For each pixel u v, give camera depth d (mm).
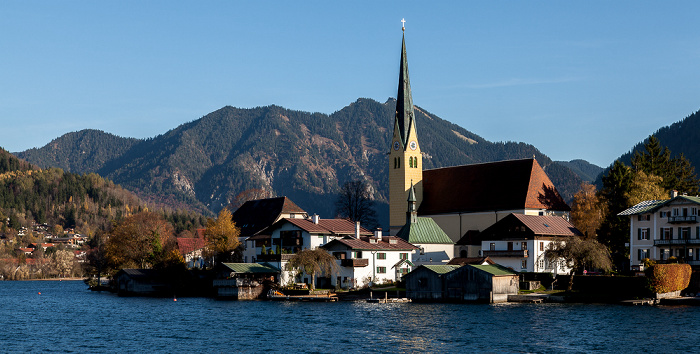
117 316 130875
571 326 109188
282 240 176125
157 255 188625
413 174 195250
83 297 186375
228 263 164500
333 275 162375
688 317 117688
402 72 199000
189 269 187375
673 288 139000
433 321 115250
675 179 193000
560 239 156750
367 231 179000
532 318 117312
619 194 170625
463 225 184750
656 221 154000
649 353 90125
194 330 110062
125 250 194625
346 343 97500
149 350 94812
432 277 145250
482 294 140000
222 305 146250
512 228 161000
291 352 92125
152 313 134250
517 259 159250
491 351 91812
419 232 177250
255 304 145875
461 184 190250
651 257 154125
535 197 176000
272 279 163375
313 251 156125
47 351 95062
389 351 92125
